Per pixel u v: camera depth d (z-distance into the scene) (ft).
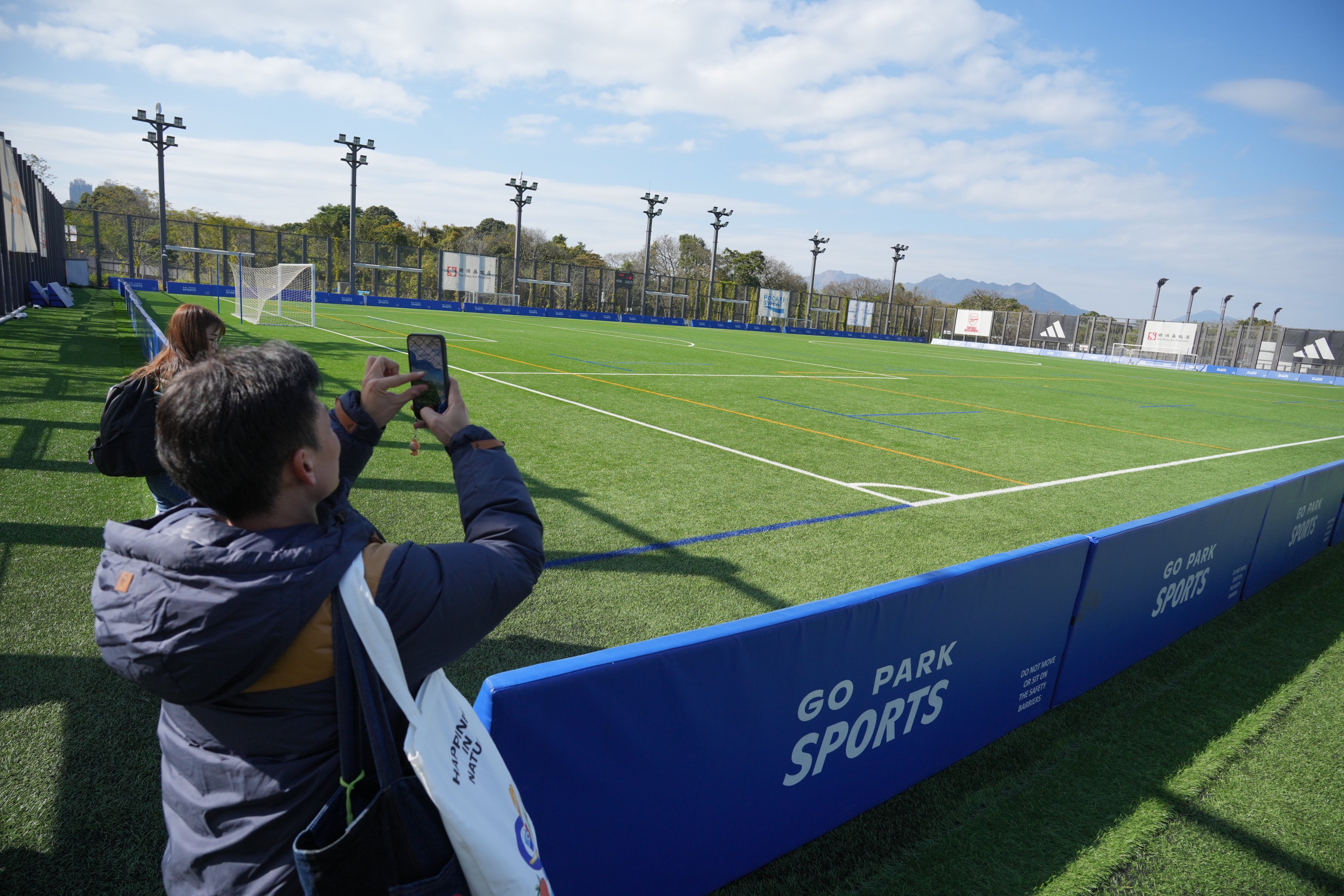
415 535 16.28
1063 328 175.01
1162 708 11.64
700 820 6.73
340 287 138.51
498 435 27.45
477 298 150.30
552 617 12.76
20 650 10.42
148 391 9.01
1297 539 18.34
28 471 18.78
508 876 3.29
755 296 186.91
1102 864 8.09
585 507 19.35
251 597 2.72
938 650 8.75
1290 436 47.39
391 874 3.07
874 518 20.44
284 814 3.03
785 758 7.35
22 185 67.21
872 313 199.62
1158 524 12.25
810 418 37.47
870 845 8.05
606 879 6.13
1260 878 8.13
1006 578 9.44
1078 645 11.35
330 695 3.04
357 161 130.21
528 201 151.43
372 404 4.23
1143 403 61.21
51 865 6.85
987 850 8.14
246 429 2.80
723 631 6.48
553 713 5.35
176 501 10.00
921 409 45.21
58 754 8.36
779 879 7.44
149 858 7.05
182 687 2.81
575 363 56.70
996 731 10.30
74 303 84.74
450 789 3.17
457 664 10.84
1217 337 152.35
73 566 13.33
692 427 32.35
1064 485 26.50
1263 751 10.62
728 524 18.80
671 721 6.19
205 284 127.95
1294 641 14.58
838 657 7.51
